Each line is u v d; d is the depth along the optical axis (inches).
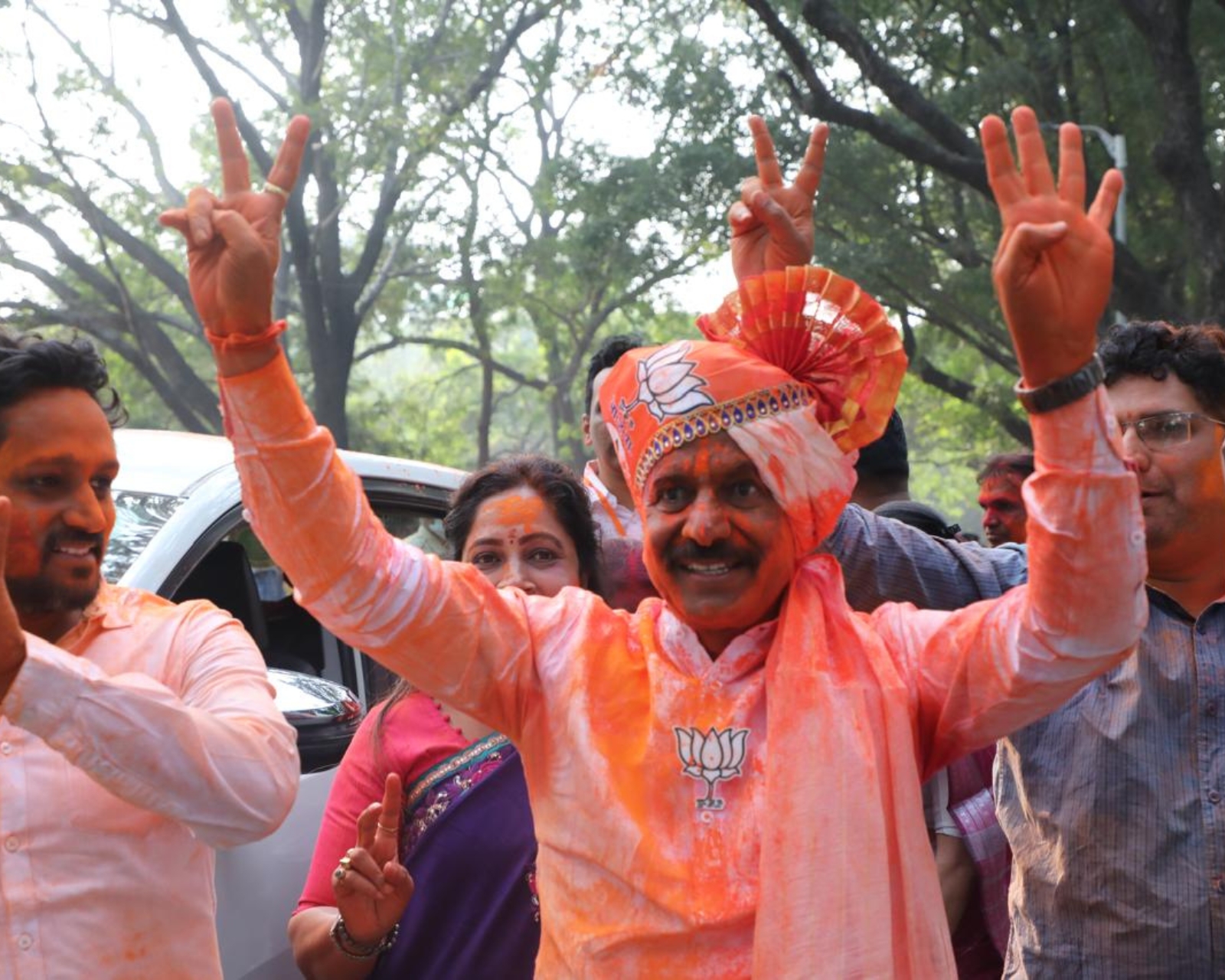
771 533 76.0
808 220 86.0
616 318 1286.9
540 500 125.2
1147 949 95.5
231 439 72.7
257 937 130.6
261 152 927.0
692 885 72.9
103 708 75.1
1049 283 66.0
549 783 77.2
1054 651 71.3
